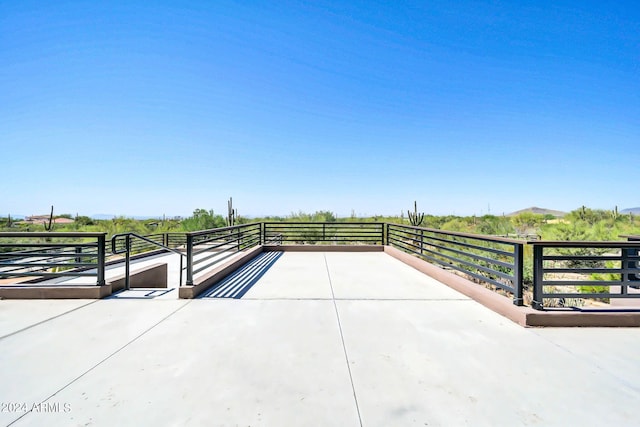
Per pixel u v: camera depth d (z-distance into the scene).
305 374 2.49
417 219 16.38
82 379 2.39
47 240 11.75
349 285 5.61
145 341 3.10
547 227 14.48
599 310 3.68
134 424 1.90
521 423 1.94
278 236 12.80
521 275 3.86
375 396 2.21
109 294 4.83
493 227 16.67
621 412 2.05
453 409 2.07
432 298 4.76
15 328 3.44
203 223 17.47
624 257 3.78
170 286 7.34
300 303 4.46
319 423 1.92
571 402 2.15
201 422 1.92
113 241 4.99
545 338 3.23
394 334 3.33
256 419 1.96
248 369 2.56
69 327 3.47
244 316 3.88
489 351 2.93
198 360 2.71
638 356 2.84
